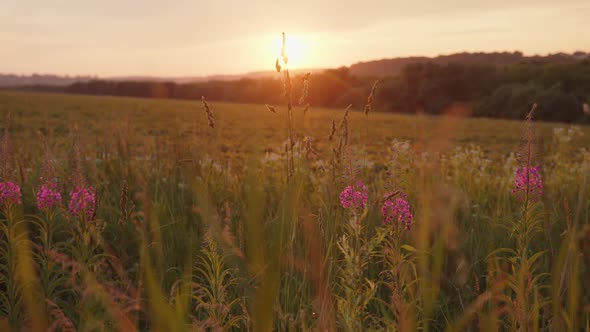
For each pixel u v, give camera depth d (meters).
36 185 4.14
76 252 2.48
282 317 1.90
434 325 2.35
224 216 2.80
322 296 1.68
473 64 73.31
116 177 5.42
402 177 1.94
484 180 6.50
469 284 2.83
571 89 69.56
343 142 2.36
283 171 4.96
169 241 3.26
